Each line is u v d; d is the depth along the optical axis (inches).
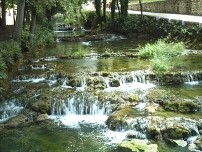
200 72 695.1
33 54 924.6
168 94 604.4
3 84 647.8
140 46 1040.2
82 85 664.4
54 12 1244.5
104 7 1649.9
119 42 1189.7
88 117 566.3
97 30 1542.8
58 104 582.6
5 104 604.4
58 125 534.3
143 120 498.6
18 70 765.9
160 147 448.8
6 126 526.6
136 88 652.7
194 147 442.6
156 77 683.4
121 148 443.5
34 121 548.7
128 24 1375.5
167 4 1556.3
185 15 1316.4
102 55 903.7
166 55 849.5
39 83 689.0
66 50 1023.0
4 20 1289.4
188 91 623.5
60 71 733.3
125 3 1445.6
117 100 582.2
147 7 1831.9
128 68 750.5
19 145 466.9
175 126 478.9
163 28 1178.0
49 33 1177.4
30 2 917.2
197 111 538.3
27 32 981.8
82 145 462.6
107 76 687.7
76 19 1700.3
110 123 518.3
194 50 927.0
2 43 804.6
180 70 714.8
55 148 455.5
